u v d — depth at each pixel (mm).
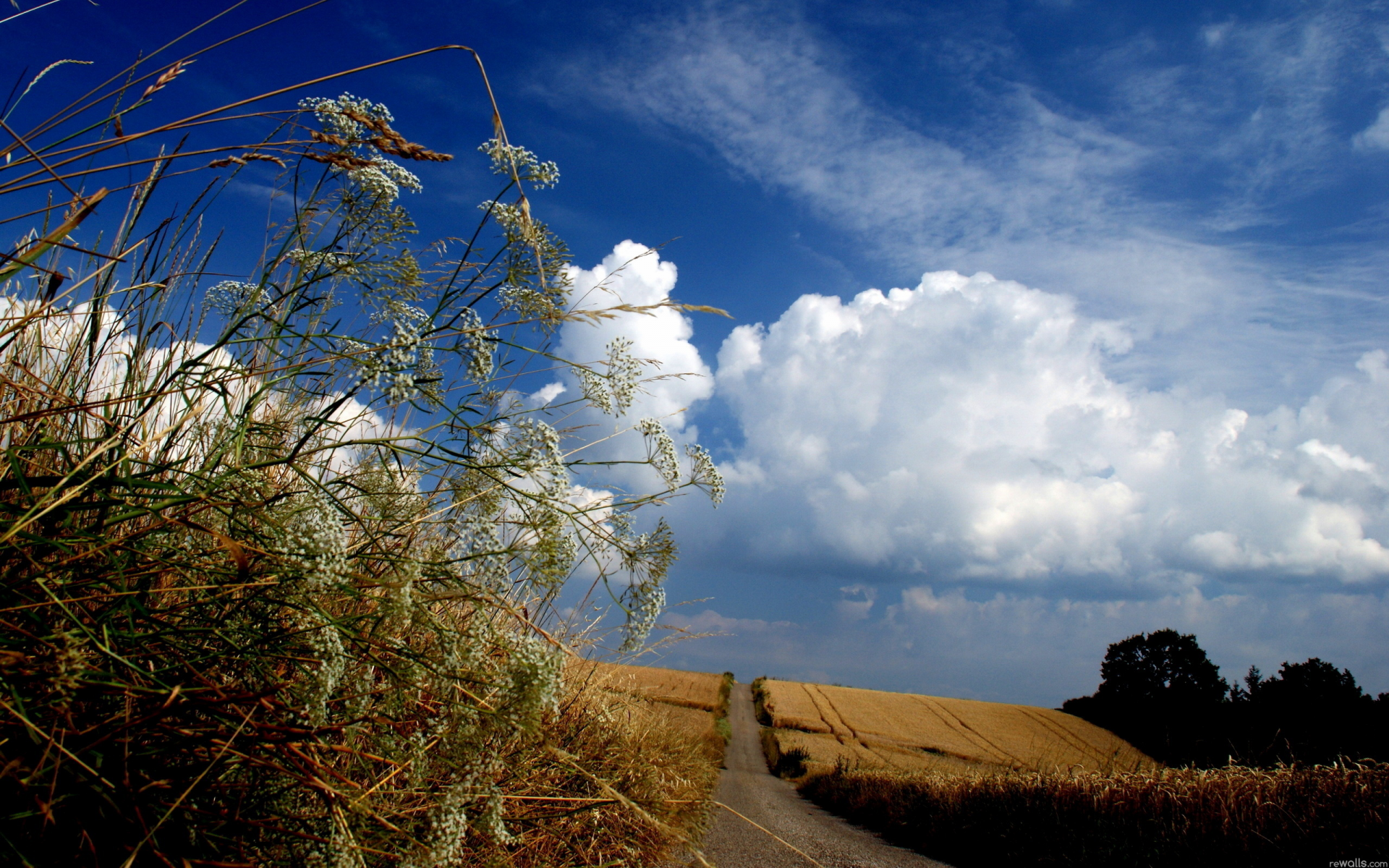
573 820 3316
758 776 26359
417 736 1743
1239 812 7078
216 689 1229
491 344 1925
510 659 1729
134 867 1116
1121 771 9523
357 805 1379
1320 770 7082
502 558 1819
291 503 1696
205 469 1549
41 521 1347
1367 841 5984
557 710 2039
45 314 1577
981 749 38219
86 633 1156
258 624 1505
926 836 10508
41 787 1043
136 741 1233
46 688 1140
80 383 1837
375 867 1623
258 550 1382
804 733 41656
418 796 1951
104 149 1572
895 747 37250
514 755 2650
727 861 6160
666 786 5289
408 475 2182
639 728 5391
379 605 1726
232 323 1917
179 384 1559
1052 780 9914
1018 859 8320
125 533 1565
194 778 1231
